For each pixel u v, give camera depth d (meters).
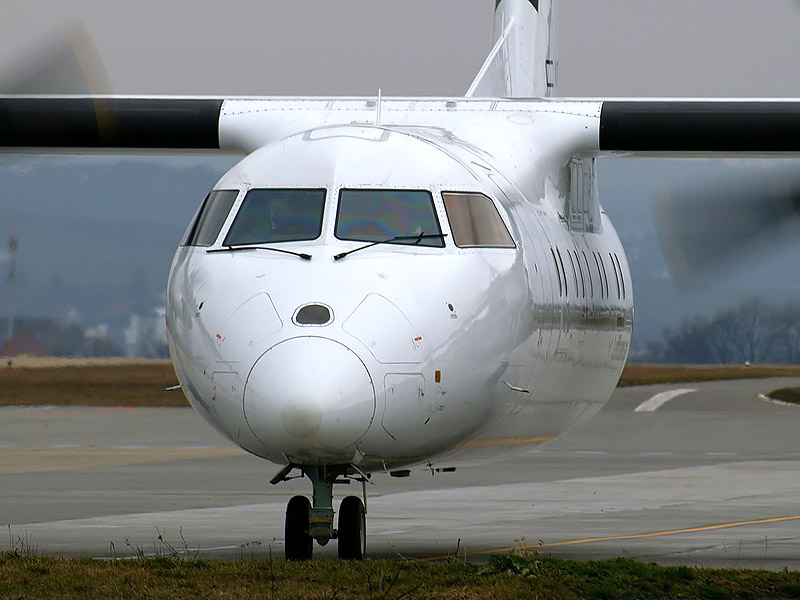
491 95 70.12
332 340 44.22
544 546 59.62
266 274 46.53
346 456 45.12
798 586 43.66
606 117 61.34
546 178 58.91
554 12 79.00
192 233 50.56
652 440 141.25
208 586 41.81
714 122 62.06
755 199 59.88
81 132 64.94
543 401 54.44
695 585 43.47
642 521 70.50
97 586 42.00
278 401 43.53
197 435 142.38
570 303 55.81
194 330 46.75
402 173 50.06
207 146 63.72
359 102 62.75
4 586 41.97
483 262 48.78
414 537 62.78
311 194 49.44
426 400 45.53
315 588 41.25
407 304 45.91
